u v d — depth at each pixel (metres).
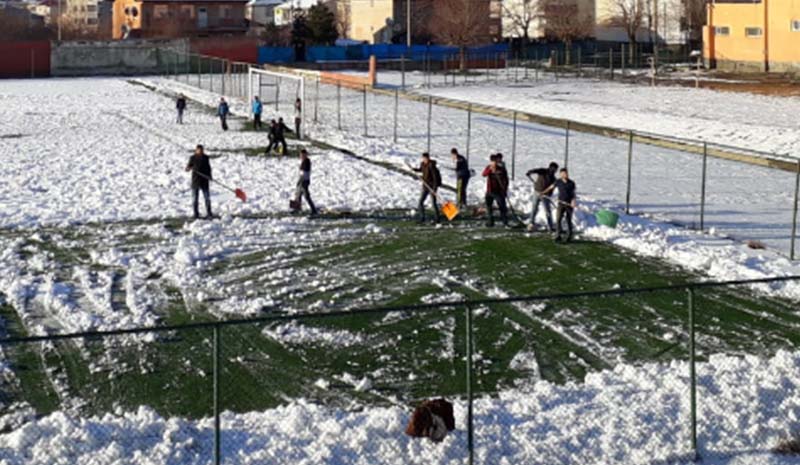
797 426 14.02
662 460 12.95
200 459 12.79
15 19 120.31
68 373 16.83
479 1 101.00
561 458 12.92
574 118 54.78
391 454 12.91
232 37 109.12
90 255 24.94
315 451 12.95
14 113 57.03
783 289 21.80
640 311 20.22
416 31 112.81
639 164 38.47
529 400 15.00
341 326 19.22
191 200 31.75
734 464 12.95
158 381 16.52
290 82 76.75
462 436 13.42
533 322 19.48
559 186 26.09
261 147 43.44
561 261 24.36
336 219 29.17
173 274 23.11
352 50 99.06
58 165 38.56
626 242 25.91
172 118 54.53
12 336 18.67
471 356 12.43
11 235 27.09
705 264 23.86
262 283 22.47
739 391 15.18
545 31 108.44
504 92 70.12
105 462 12.68
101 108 59.94
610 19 105.88
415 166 37.75
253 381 16.56
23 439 13.37
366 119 52.25
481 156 40.62
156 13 115.62
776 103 61.44
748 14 84.19
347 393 16.06
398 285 22.28
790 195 32.47
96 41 91.06
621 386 15.75
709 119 52.91
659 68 89.38
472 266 23.91
